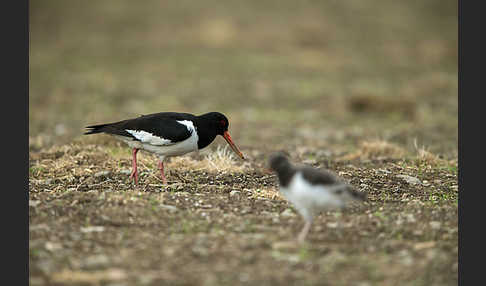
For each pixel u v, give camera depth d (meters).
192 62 32.91
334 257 8.25
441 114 22.61
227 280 7.59
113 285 7.44
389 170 13.57
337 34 39.47
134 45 36.44
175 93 26.12
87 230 9.05
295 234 9.05
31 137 17.12
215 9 44.56
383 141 16.11
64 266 7.93
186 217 9.76
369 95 23.36
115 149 14.49
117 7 45.66
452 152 16.11
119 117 20.94
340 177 12.69
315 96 25.97
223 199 10.86
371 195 11.37
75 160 13.39
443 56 35.12
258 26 39.94
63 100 24.11
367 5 48.09
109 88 26.77
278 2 46.91
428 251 8.43
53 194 10.70
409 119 21.81
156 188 11.52
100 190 11.25
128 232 9.04
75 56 33.50
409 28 42.16
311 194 8.48
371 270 7.88
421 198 11.22
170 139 11.50
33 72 29.53
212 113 12.34
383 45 37.66
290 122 21.23
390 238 8.95
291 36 38.03
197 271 7.82
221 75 30.16
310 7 45.81
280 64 32.69
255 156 15.52
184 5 45.88
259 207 10.47
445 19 45.47
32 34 38.31
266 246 8.59
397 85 28.17
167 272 7.79
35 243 8.50
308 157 15.45
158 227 9.28
